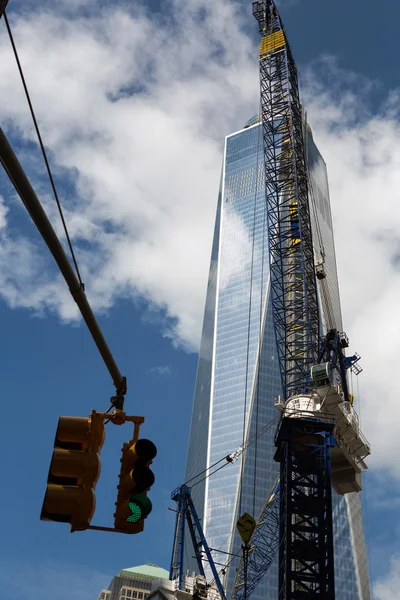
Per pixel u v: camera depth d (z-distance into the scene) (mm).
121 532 17438
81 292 17578
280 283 98000
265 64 112312
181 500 125375
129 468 18172
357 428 89438
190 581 102062
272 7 116688
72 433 17156
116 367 19594
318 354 94000
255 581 111750
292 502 79562
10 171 15094
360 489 90750
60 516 16641
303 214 100750
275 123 112438
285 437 84125
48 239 16250
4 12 14797
